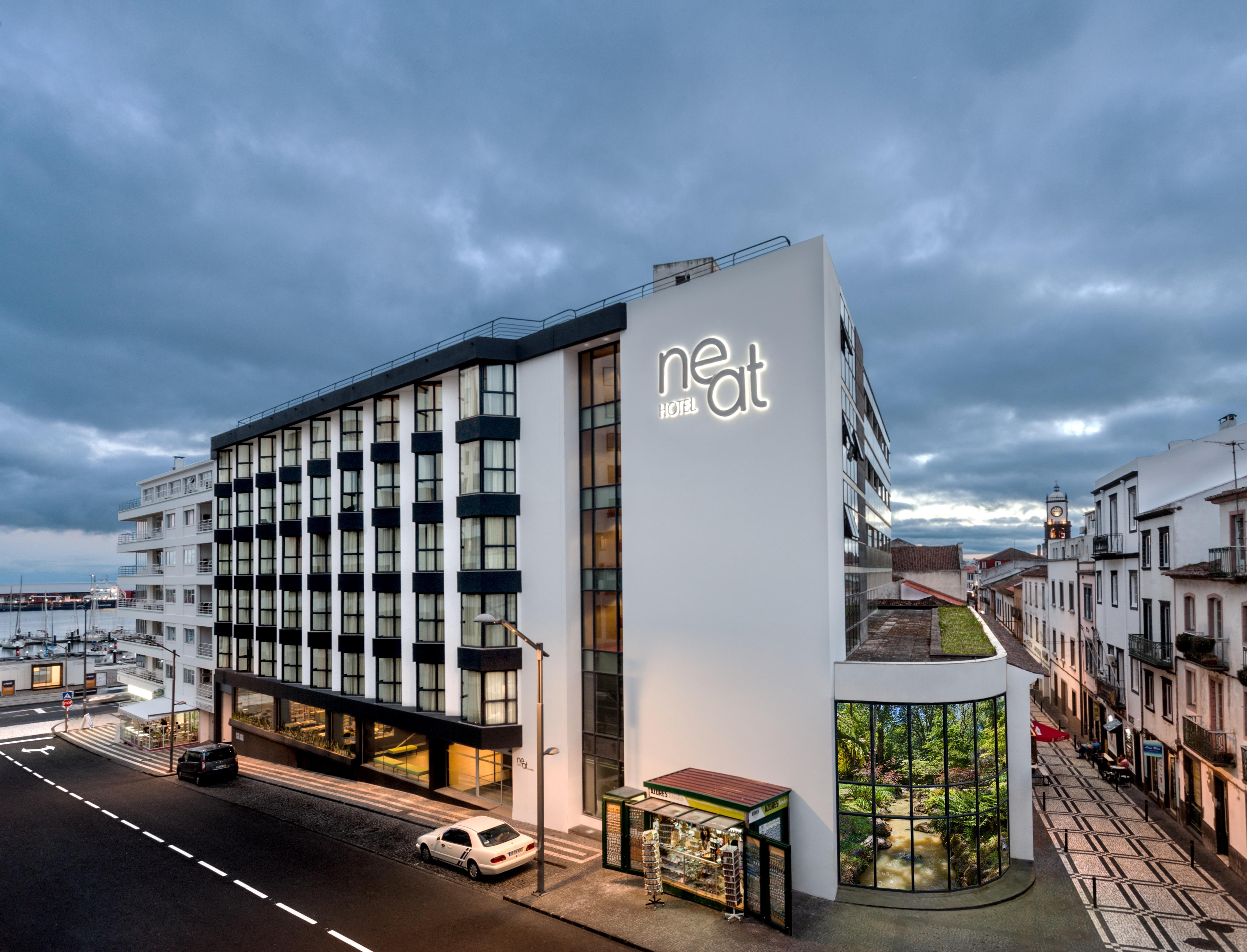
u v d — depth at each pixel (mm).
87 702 60812
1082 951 15500
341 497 33125
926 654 21609
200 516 46906
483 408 26188
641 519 22609
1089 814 25953
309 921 17812
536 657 25281
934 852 18219
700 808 18641
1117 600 33844
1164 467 31047
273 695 36656
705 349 21438
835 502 19703
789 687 19297
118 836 25062
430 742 29000
